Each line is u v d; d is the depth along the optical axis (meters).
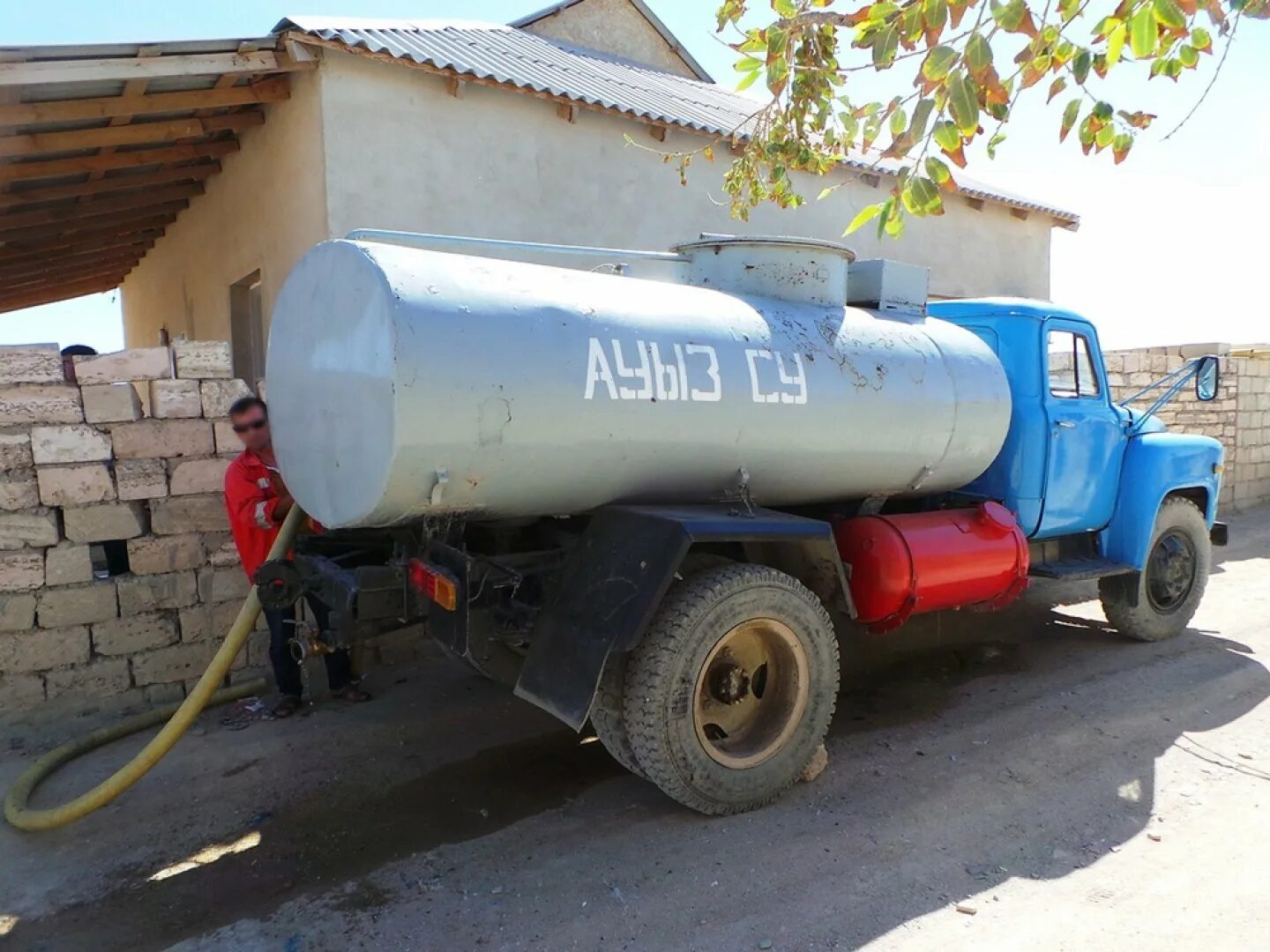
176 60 5.42
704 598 3.42
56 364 4.64
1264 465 12.29
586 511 3.72
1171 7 2.18
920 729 4.50
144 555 4.85
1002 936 2.75
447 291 3.17
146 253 12.28
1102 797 3.69
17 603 4.54
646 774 3.47
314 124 6.18
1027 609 6.96
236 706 4.88
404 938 2.81
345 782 3.97
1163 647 5.91
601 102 7.18
